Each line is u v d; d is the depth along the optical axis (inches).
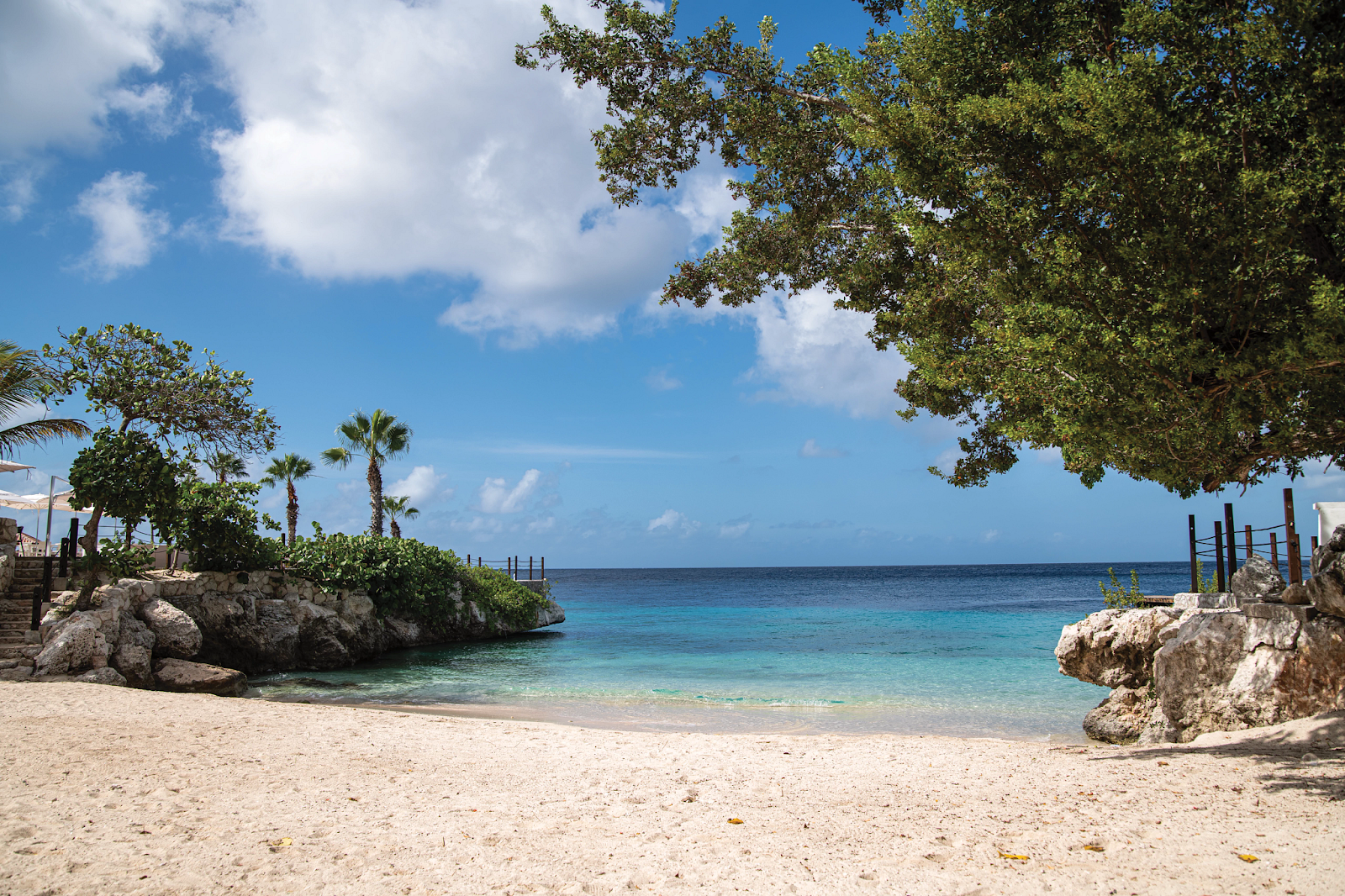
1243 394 238.4
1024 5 306.7
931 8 308.7
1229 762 292.4
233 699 516.1
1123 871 170.7
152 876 158.7
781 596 3329.2
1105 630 486.9
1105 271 258.5
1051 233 267.1
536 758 347.6
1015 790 272.1
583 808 245.9
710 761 346.6
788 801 259.3
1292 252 241.3
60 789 232.7
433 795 259.4
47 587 652.7
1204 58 259.0
